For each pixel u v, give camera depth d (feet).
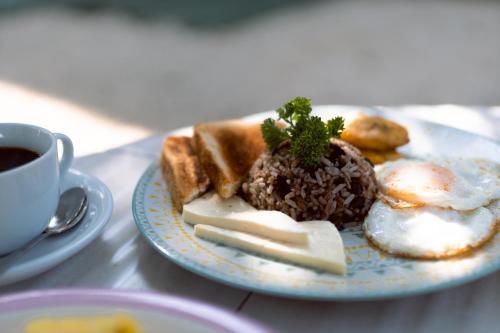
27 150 1.60
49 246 1.55
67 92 5.68
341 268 1.42
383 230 1.56
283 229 1.51
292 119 1.72
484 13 8.53
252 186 1.73
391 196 1.68
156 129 4.89
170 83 5.99
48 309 1.21
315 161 1.68
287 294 1.35
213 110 5.36
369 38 7.53
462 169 1.79
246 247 1.52
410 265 1.45
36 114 5.11
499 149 1.87
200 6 8.86
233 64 6.59
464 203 1.59
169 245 1.52
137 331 1.19
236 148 1.88
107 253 1.58
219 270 1.43
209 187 1.76
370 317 1.39
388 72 6.36
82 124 4.92
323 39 7.50
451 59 6.70
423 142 1.98
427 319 1.38
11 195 1.45
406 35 7.64
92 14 8.50
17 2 9.02
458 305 1.41
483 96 5.63
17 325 1.20
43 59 6.65
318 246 1.49
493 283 1.47
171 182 1.76
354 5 9.25
